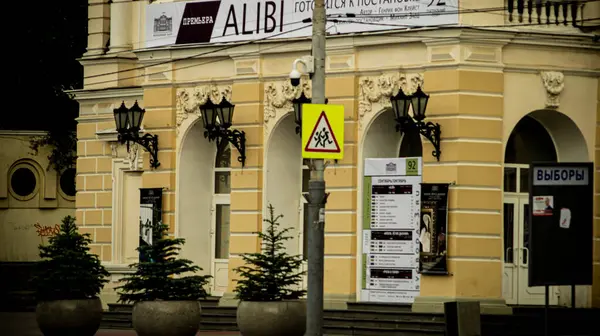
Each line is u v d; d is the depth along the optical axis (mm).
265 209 43688
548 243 32250
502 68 39812
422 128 39531
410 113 40469
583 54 40938
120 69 50125
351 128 41531
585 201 32562
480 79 39562
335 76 41781
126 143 49906
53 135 58219
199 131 45750
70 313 37750
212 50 44562
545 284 32250
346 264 41469
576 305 41156
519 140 41812
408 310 40125
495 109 39750
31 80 64750
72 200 58594
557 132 41656
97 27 51031
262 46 43406
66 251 38125
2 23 64000
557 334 38781
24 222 58062
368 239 41375
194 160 45938
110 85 50344
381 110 41062
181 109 45594
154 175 46094
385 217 41156
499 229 39750
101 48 50938
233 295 43719
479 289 39500
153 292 36281
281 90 43219
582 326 39156
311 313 32750
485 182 39625
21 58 64500
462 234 39406
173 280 36406
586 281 32594
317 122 32938
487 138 39656
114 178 50438
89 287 38469
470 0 39531
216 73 44781
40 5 64250
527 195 41875
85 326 38000
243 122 43875
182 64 45531
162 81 45844
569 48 40688
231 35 44219
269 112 43500
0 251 57812
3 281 57500
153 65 46031
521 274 41625
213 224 46344
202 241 46188
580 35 40531
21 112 64625
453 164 39469
